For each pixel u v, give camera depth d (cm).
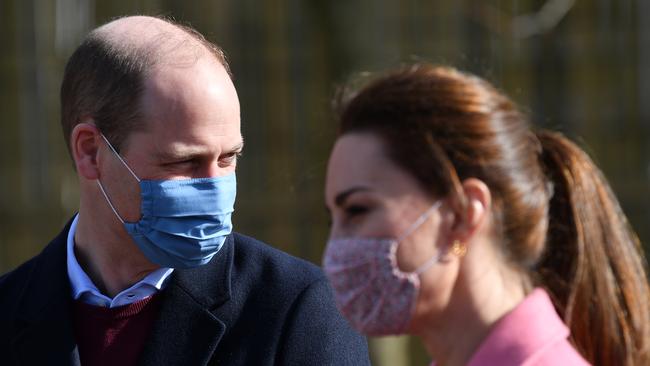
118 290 1100
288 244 3781
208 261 1100
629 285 876
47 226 3806
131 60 1054
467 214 775
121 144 1056
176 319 1088
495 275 787
